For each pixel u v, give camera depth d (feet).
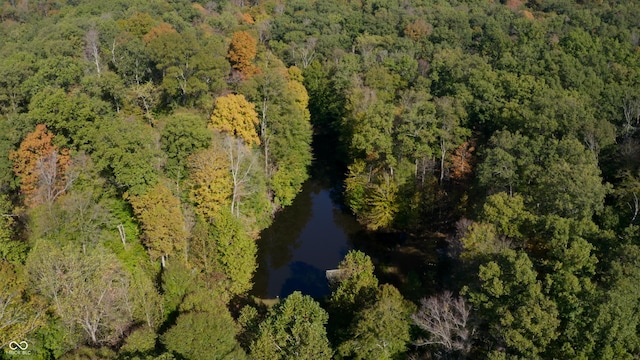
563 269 138.51
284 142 267.59
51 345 141.28
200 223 186.80
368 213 246.06
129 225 195.62
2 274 144.87
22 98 244.01
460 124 259.60
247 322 158.81
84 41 300.40
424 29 401.70
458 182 242.17
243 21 445.78
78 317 139.33
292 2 488.02
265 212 257.75
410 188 241.55
